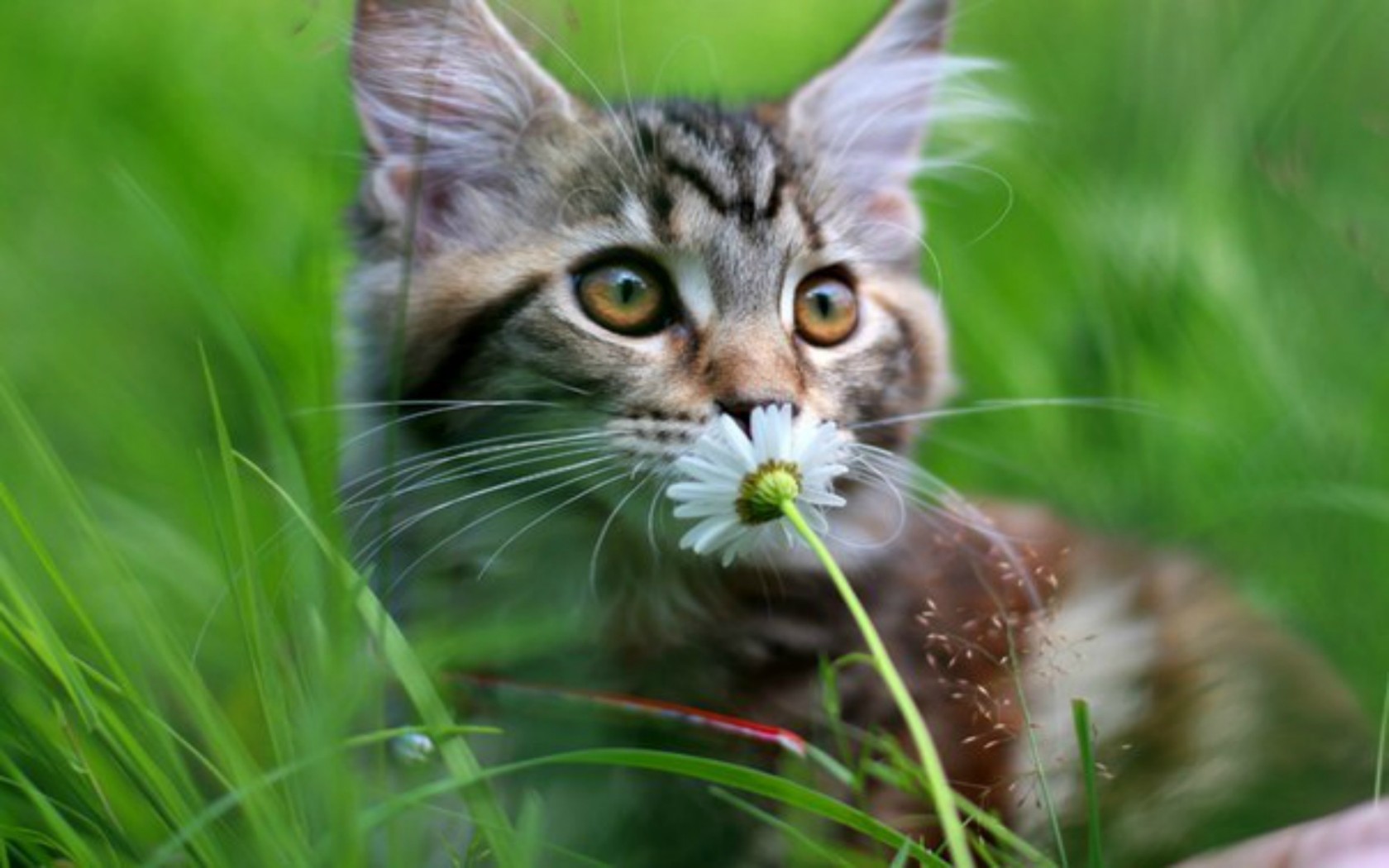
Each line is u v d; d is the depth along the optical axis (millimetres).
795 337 679
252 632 619
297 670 622
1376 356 792
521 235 680
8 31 919
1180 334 804
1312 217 821
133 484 738
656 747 658
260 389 658
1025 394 794
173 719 664
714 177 681
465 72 688
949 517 701
